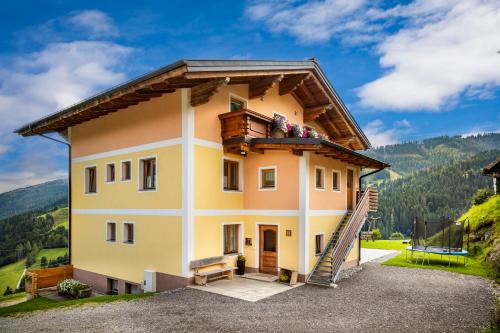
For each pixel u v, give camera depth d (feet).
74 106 42.24
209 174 37.68
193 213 35.24
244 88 43.42
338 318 25.62
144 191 39.55
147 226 38.93
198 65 30.32
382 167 52.95
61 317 26.04
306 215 38.40
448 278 42.60
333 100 53.83
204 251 36.45
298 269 38.19
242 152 41.22
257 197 42.09
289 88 47.78
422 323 24.76
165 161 37.37
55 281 47.06
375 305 29.37
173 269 35.78
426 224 59.16
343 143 62.95
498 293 34.47
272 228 40.98
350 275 44.42
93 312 27.04
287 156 40.06
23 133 53.21
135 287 40.50
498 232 59.82
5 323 25.20
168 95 37.40
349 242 42.68
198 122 36.55
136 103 40.45
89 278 46.57
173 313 26.12
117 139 43.52
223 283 36.37
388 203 305.94
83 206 48.70
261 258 41.47
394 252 72.84
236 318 24.97
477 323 24.90
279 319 24.97
